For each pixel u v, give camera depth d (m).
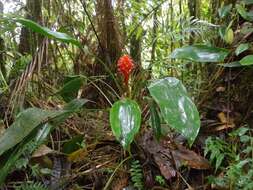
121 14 1.51
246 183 0.82
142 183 0.94
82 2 1.39
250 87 1.06
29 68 1.14
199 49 1.01
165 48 1.50
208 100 1.11
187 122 0.82
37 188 0.89
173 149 0.99
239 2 1.14
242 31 1.07
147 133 1.04
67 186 0.95
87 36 1.45
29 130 0.85
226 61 1.10
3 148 0.82
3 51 1.32
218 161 0.89
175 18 1.53
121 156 1.01
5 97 1.16
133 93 1.14
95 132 1.11
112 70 1.38
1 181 0.83
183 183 0.94
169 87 0.87
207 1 1.46
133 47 1.48
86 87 1.38
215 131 1.04
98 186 0.95
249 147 0.89
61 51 1.54
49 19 1.50
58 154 1.01
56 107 1.23
